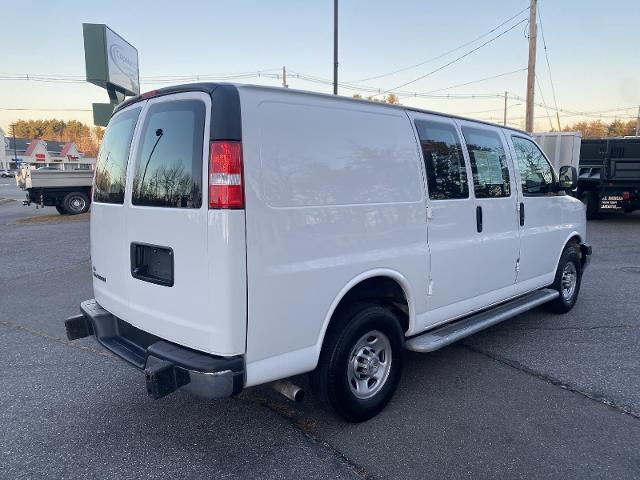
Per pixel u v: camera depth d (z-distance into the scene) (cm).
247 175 262
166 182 288
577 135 1409
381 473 281
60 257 995
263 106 274
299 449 306
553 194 534
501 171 452
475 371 423
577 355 457
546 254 523
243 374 271
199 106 271
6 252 1054
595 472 281
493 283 448
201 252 266
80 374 421
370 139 329
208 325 268
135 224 311
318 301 298
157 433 326
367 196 324
